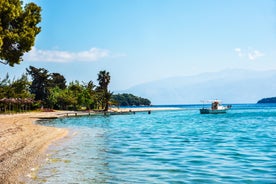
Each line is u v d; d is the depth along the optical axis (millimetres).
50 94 128500
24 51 40469
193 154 23703
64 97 125812
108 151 24859
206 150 25875
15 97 95625
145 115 107688
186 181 15273
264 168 18312
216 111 113500
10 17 36094
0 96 90438
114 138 35188
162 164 19484
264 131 44625
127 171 17375
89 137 35688
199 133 42219
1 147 24016
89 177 15812
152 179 15617
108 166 18672
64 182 14688
